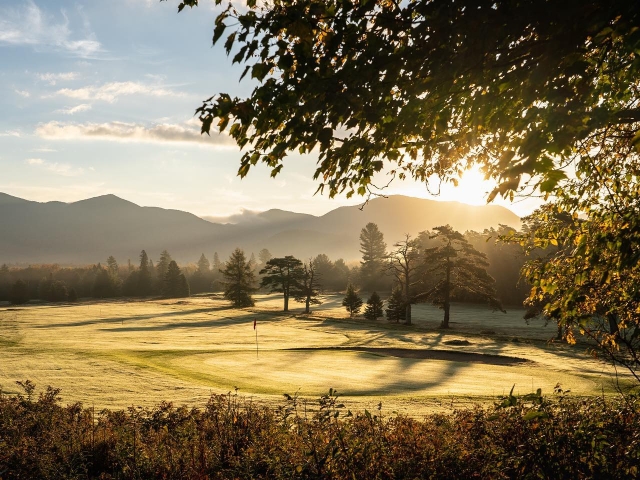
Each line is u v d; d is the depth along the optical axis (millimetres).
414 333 56000
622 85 4559
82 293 182500
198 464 6828
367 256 146625
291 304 118750
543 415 4777
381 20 4066
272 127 4566
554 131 3453
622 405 6121
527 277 6586
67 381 23469
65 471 7066
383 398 18266
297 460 5789
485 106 4309
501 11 3576
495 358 35438
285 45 4086
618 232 4387
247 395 19141
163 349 38188
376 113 4180
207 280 193125
